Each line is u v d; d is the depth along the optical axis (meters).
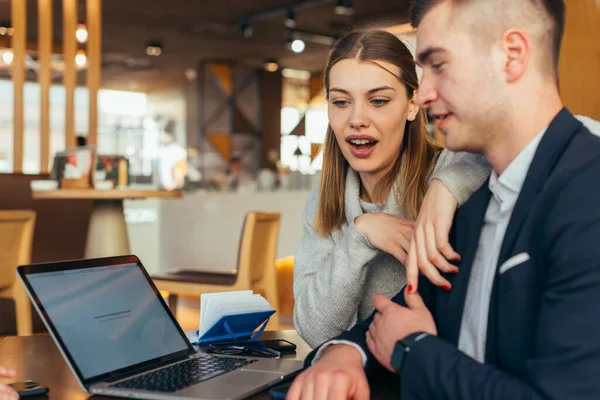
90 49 5.45
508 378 0.76
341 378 0.88
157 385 0.95
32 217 3.49
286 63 13.95
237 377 1.01
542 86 0.83
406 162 1.36
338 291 1.26
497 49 0.81
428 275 0.99
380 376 1.07
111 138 11.41
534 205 0.81
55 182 4.36
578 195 0.77
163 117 19.70
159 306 1.17
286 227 5.86
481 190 0.97
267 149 14.38
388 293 1.38
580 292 0.72
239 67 14.04
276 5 9.66
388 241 1.22
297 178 6.57
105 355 1.01
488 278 0.93
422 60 0.85
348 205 1.38
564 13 0.83
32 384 0.99
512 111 0.83
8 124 16.03
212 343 1.31
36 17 10.10
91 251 4.48
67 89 5.40
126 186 4.48
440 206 1.01
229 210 6.27
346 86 1.29
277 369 1.07
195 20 10.48
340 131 1.33
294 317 1.36
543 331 0.75
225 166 13.93
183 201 6.65
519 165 0.86
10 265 3.45
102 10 9.78
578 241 0.74
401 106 1.30
